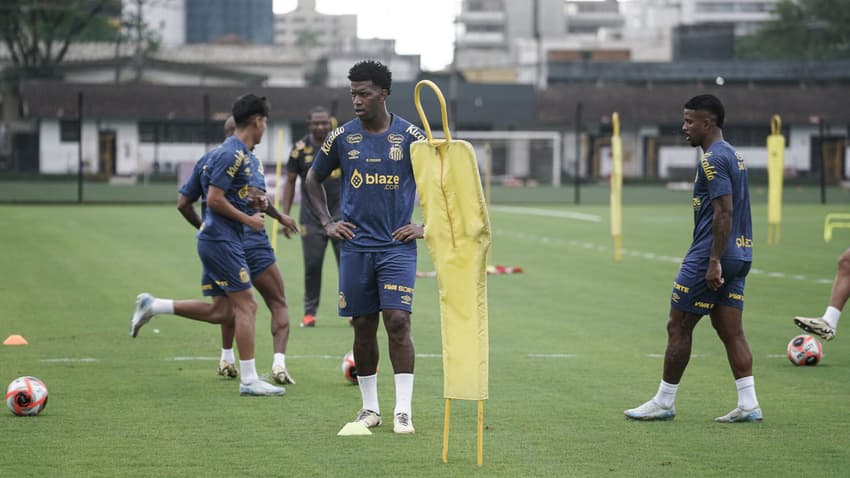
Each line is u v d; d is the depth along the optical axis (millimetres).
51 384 17844
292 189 24141
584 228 60000
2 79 129625
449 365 12781
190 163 76500
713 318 15508
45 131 114000
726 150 15078
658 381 18359
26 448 13469
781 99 122812
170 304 18438
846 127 121062
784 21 168750
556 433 14484
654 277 36031
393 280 14633
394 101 112438
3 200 79500
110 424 14883
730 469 12664
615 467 12703
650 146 124312
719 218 14781
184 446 13625
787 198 93875
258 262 18312
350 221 14875
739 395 15328
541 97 125812
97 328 24188
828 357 20969
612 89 127188
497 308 28359
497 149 127062
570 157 126625
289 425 14898
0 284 32344
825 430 14734
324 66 192125
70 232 52438
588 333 24000
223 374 18719
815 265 40125
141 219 62219
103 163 114062
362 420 14789
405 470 12500
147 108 112375
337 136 14984
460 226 12680
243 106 17531
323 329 24656
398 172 14750
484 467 12672
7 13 128000
